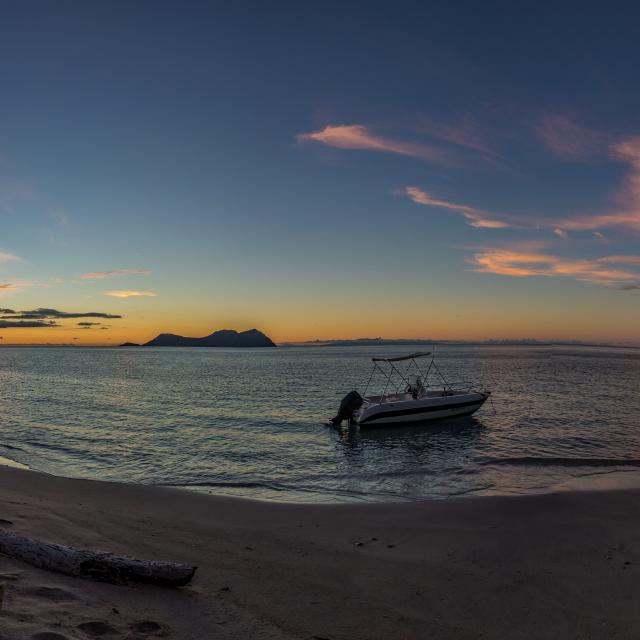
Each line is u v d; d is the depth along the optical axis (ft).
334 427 85.66
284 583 20.42
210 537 27.30
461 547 26.78
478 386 161.58
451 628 17.25
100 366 353.31
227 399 129.70
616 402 118.11
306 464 58.59
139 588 17.34
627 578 22.24
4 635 11.86
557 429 82.74
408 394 96.27
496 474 51.39
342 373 249.55
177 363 413.59
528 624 17.78
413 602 19.33
